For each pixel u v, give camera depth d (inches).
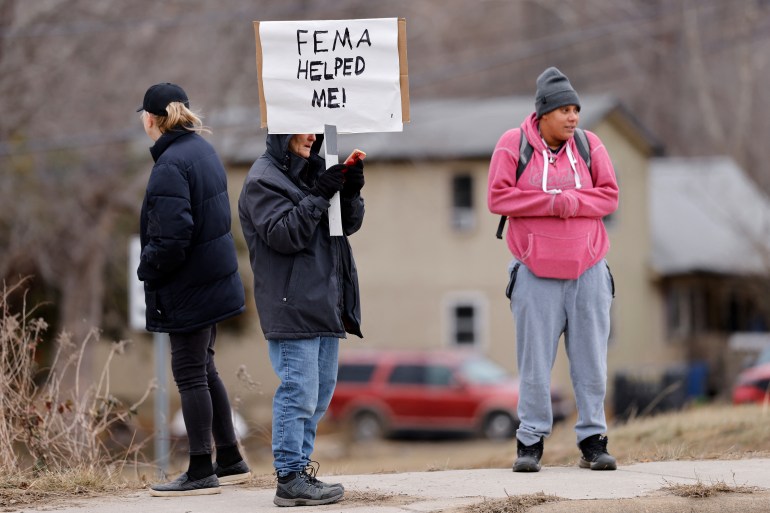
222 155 2551.7
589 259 735.1
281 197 634.8
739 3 3240.7
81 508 657.6
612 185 738.2
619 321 3521.2
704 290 3875.5
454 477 742.5
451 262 3408.0
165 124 682.8
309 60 674.8
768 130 3865.7
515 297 748.0
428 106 3636.8
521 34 4256.9
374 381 2792.8
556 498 629.9
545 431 752.3
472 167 3385.8
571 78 4271.7
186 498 684.7
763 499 633.0
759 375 1771.7
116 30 2375.7
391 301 3442.4
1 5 2215.8
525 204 725.9
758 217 3550.7
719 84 3941.9
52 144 2212.1
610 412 2111.2
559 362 3171.8
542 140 738.2
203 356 692.7
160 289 677.9
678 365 3061.0
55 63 2316.7
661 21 3681.1
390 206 3437.5
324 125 673.6
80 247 2465.6
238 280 694.5
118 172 2464.3
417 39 3873.0
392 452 2438.5
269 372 3260.3
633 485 688.4
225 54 2461.9
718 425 1067.9
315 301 631.2
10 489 727.1
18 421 812.6
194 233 674.8
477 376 2763.3
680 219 3902.6
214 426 738.2
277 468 646.5
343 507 637.9
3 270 2305.6
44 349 2139.5
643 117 4274.1
